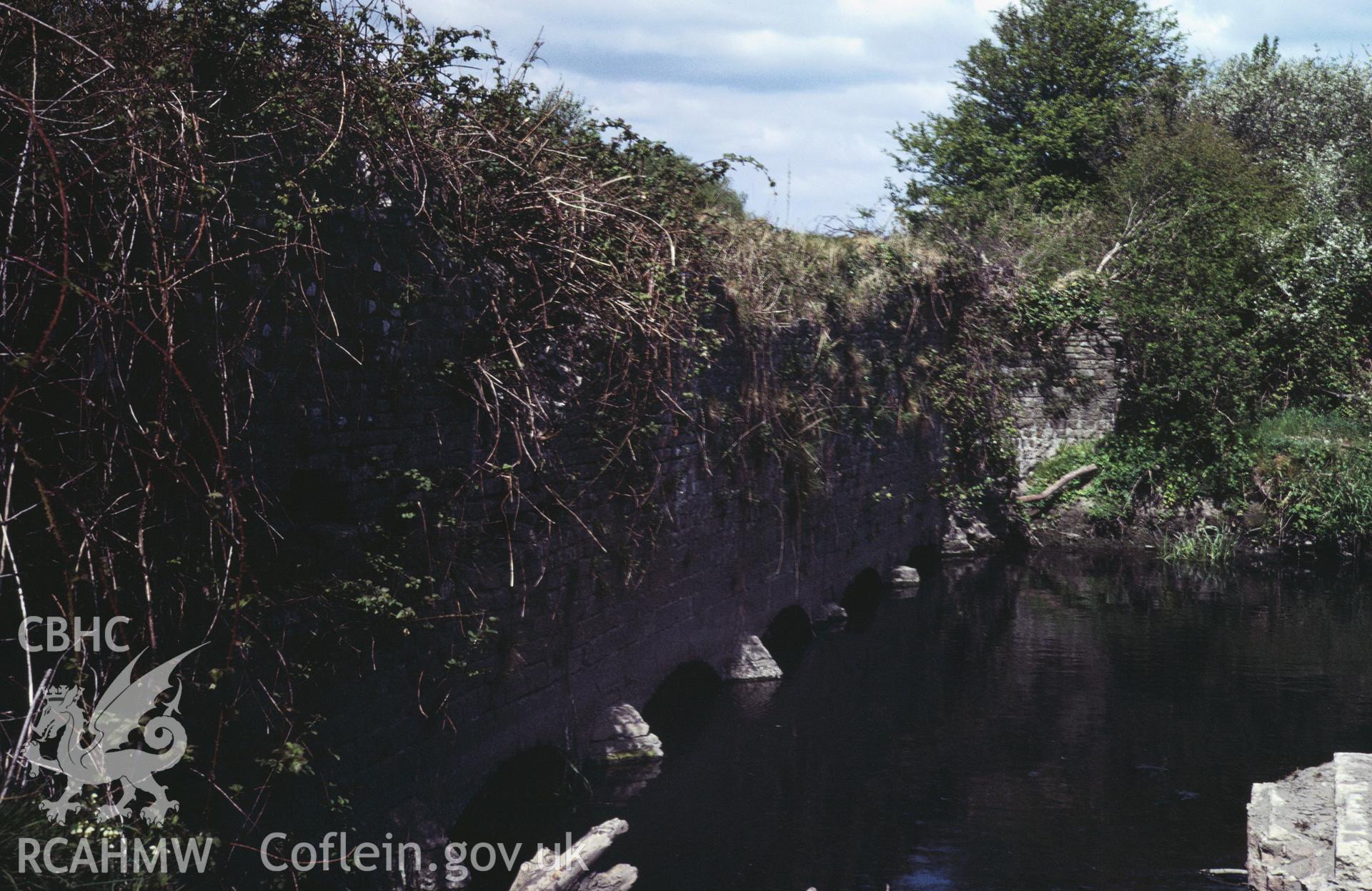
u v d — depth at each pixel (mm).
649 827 8203
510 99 7633
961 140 33375
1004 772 9477
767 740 10250
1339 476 20094
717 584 11852
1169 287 21719
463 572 7352
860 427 15852
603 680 9484
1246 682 12234
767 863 7602
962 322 20062
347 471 6277
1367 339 24625
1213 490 20812
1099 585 17625
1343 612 15602
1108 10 32688
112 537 4648
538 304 7816
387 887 6504
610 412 9055
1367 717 10977
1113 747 10117
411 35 6594
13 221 4273
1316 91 33781
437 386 7090
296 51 6074
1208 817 8562
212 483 5250
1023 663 13031
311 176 6008
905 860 7730
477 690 7609
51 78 4637
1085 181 32062
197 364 5219
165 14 5234
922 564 19344
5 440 4199
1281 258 23781
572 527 8750
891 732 10484
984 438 20641
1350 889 6625
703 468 11195
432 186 6980
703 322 10891
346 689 6277
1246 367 21594
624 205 8586
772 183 9695
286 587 5734
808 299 13805
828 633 14492
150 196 4816
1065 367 21562
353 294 6320
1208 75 35969
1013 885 7367
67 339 4488
